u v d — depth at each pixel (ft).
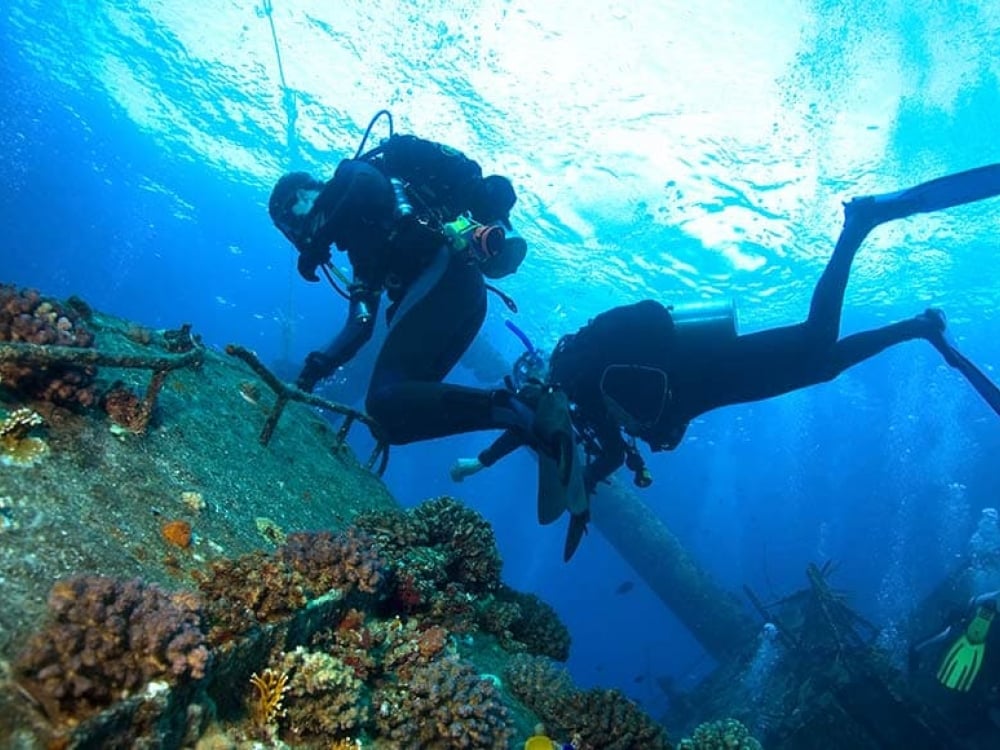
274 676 7.53
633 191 58.65
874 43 41.60
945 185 13.71
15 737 4.62
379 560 10.21
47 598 5.86
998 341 77.87
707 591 52.26
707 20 42.57
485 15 46.14
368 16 49.67
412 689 9.41
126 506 8.10
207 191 93.76
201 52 61.46
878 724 24.32
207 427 11.87
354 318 12.05
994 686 21.21
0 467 7.01
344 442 18.37
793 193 54.85
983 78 42.16
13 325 8.28
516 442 15.39
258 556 8.45
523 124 55.21
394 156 11.97
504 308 87.71
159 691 5.57
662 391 12.75
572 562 206.80
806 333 13.34
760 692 32.07
